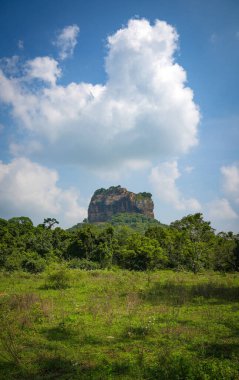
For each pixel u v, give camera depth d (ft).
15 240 189.88
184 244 191.52
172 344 37.52
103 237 198.39
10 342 37.58
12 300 64.03
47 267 156.35
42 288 95.04
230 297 69.82
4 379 29.35
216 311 55.88
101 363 32.45
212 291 75.87
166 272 169.17
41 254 188.65
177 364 29.27
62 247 214.48
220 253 184.75
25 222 240.94
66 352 36.11
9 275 133.18
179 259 195.93
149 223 604.49
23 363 33.14
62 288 93.35
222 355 32.71
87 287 92.63
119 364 31.40
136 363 31.65
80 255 197.88
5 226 212.23
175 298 69.77
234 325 45.78
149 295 73.92
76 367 31.32
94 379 27.99
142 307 60.59
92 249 196.54
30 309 58.39
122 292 81.56
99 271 147.74
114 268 188.65
